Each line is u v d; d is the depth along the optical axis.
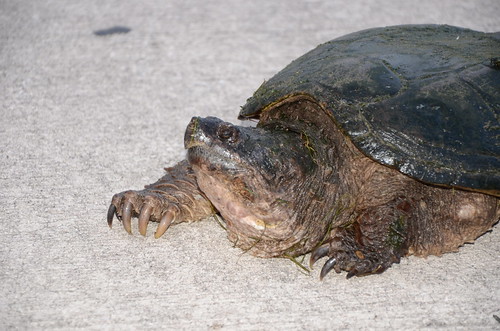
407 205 3.92
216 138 3.47
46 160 5.40
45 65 7.59
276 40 8.55
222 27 9.08
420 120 3.84
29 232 4.35
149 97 6.78
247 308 3.61
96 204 4.72
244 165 3.52
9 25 9.04
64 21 9.27
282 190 3.66
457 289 3.79
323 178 3.88
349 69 4.19
